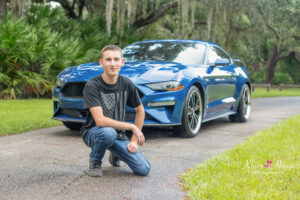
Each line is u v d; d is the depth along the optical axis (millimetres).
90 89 2654
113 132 2625
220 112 5676
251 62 32656
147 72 4305
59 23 12680
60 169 2998
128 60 5109
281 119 6961
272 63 32438
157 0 16188
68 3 16641
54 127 5379
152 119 4250
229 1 15312
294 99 14469
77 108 4340
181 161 3332
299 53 31328
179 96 4316
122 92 2756
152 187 2549
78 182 2641
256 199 2164
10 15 11617
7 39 9906
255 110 8891
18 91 9984
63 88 4441
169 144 4168
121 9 13656
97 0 15812
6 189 2477
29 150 3729
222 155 3332
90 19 14453
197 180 2564
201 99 4855
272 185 2447
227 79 5688
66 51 10555
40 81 10250
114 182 2652
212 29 18609
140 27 17375
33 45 10180
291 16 20828
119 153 2787
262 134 4625
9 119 5625
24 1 11703
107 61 2611
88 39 12562
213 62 5395
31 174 2844
